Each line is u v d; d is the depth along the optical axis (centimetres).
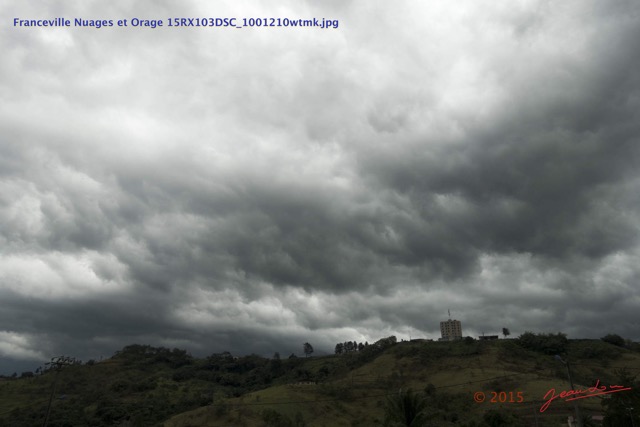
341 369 17250
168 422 9725
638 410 5347
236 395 14500
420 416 5534
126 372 16738
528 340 15950
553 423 7512
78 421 10294
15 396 12662
